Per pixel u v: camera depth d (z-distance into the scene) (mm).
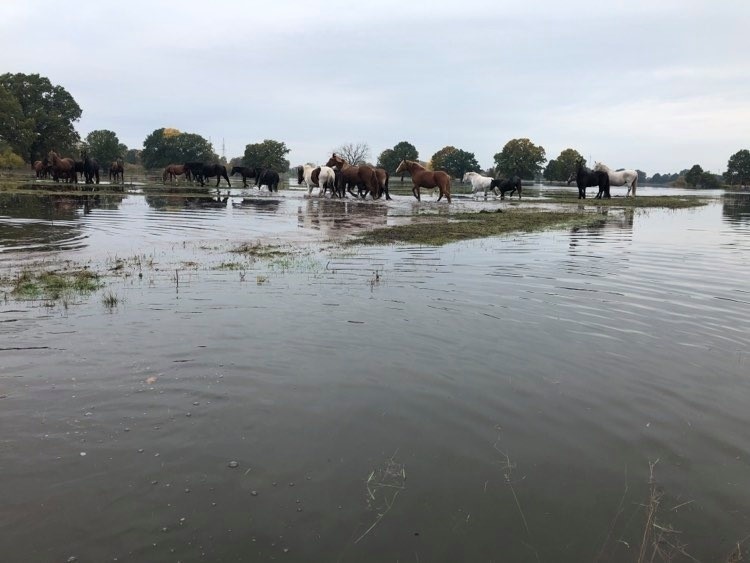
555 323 5719
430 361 4500
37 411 3459
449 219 17938
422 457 3068
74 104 88625
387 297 6684
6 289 6715
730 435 3402
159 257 9453
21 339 4801
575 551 2381
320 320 5586
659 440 3320
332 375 4156
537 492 2779
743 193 71125
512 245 11859
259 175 35656
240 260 9281
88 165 36594
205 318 5578
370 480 2846
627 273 8680
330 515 2568
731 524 2588
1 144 69750
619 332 5453
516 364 4488
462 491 2771
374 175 28469
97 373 4070
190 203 22875
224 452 3066
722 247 12117
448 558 2318
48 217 15203
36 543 2342
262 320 5543
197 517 2531
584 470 2984
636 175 39062
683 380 4242
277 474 2873
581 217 20250
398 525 2510
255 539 2400
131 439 3168
